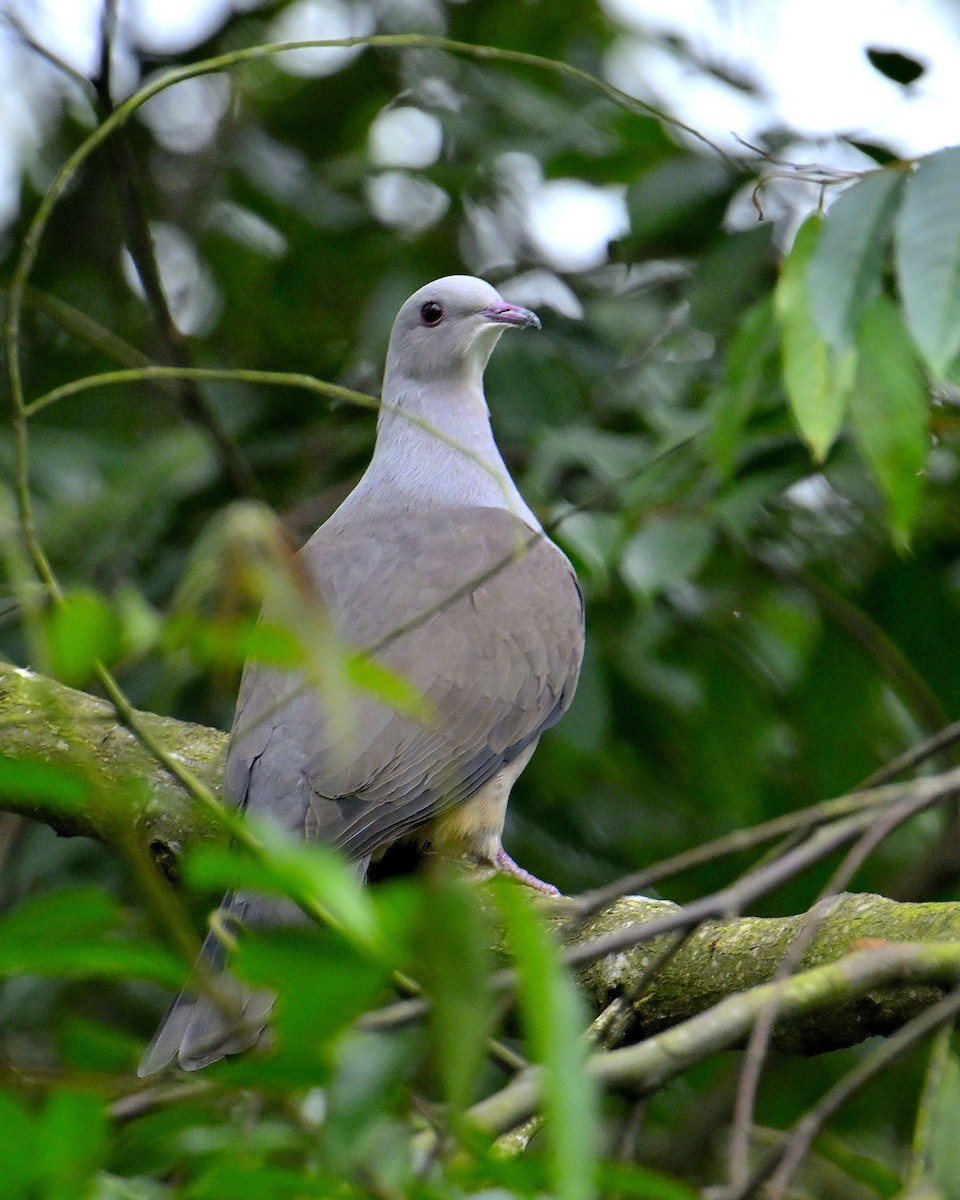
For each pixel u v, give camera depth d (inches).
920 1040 165.6
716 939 274.2
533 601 406.0
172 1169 150.9
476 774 378.0
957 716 431.8
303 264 515.5
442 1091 139.8
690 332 460.8
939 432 370.9
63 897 132.1
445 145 513.3
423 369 449.4
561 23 548.7
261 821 159.6
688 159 425.7
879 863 487.8
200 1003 274.1
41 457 446.6
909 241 231.8
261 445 483.5
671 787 465.7
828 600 424.5
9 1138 132.5
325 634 151.0
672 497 371.6
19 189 535.2
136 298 537.3
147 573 451.5
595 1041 226.4
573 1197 120.4
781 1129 429.7
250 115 553.6
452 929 129.1
